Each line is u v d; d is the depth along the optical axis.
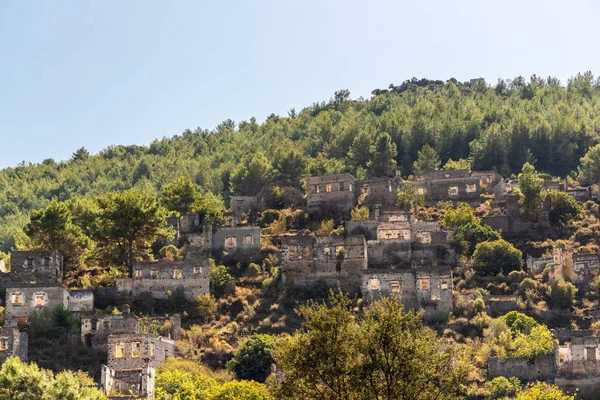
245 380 158.12
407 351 84.56
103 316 171.12
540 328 178.62
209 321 189.00
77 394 113.31
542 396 146.00
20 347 160.75
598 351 166.50
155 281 194.00
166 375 147.12
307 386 85.12
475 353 171.88
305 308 88.44
